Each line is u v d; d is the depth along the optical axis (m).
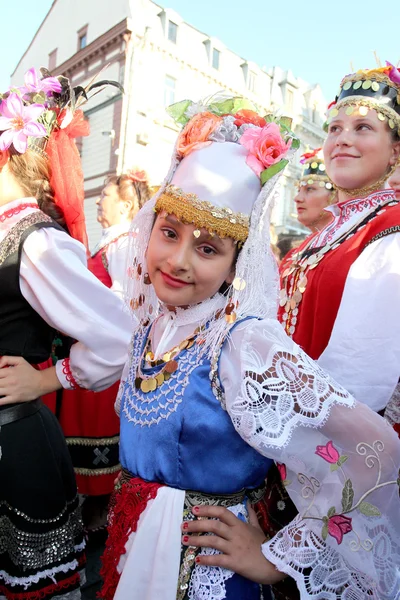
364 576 0.89
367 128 1.40
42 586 1.13
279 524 1.21
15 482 1.12
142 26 12.16
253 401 0.86
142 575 0.95
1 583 1.15
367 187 1.46
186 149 1.03
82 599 1.76
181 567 0.92
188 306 1.05
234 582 0.94
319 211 2.36
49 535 1.15
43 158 1.26
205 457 0.94
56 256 1.14
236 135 1.03
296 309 1.49
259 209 0.98
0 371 1.15
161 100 12.81
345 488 0.87
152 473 0.99
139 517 0.98
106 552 1.08
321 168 2.34
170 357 1.02
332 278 1.36
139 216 1.14
